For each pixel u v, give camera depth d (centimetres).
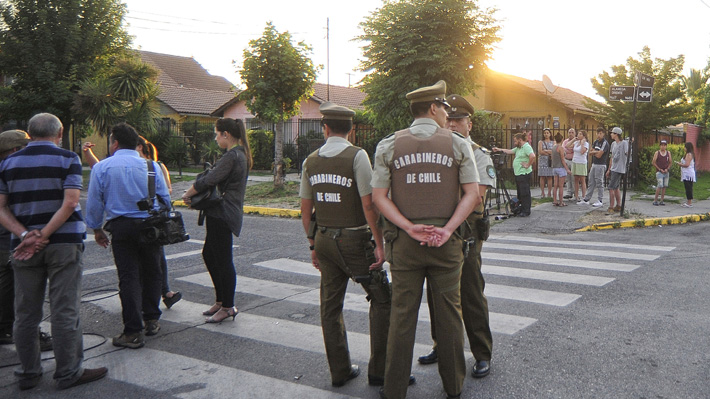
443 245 332
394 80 1512
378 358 382
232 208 517
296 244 923
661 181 1343
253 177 1992
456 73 1462
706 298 574
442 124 352
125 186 461
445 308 341
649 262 761
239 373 411
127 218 460
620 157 1193
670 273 691
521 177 1198
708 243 929
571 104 2353
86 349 461
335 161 366
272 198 1514
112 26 2106
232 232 521
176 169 2319
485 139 1794
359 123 2041
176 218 484
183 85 3903
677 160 2227
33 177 384
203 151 2392
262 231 1062
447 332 342
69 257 388
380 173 338
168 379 402
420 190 330
